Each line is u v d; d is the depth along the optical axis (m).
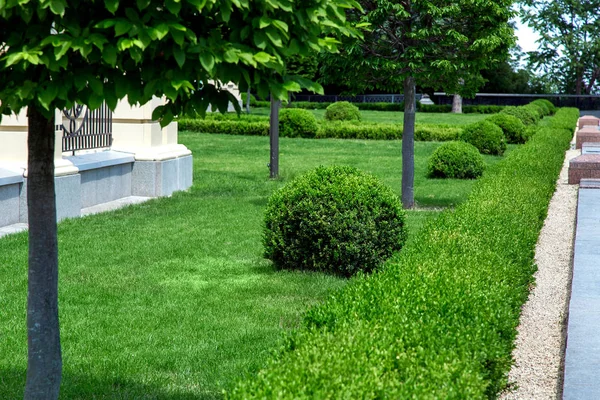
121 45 2.66
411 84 12.41
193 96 3.10
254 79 2.99
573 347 4.93
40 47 2.75
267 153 21.94
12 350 5.25
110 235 9.35
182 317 6.16
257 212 11.34
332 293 4.40
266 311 6.34
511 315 4.44
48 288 3.38
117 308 6.36
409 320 3.68
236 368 5.01
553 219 11.64
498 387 3.98
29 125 3.25
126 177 12.70
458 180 16.75
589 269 7.34
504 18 11.54
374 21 11.08
